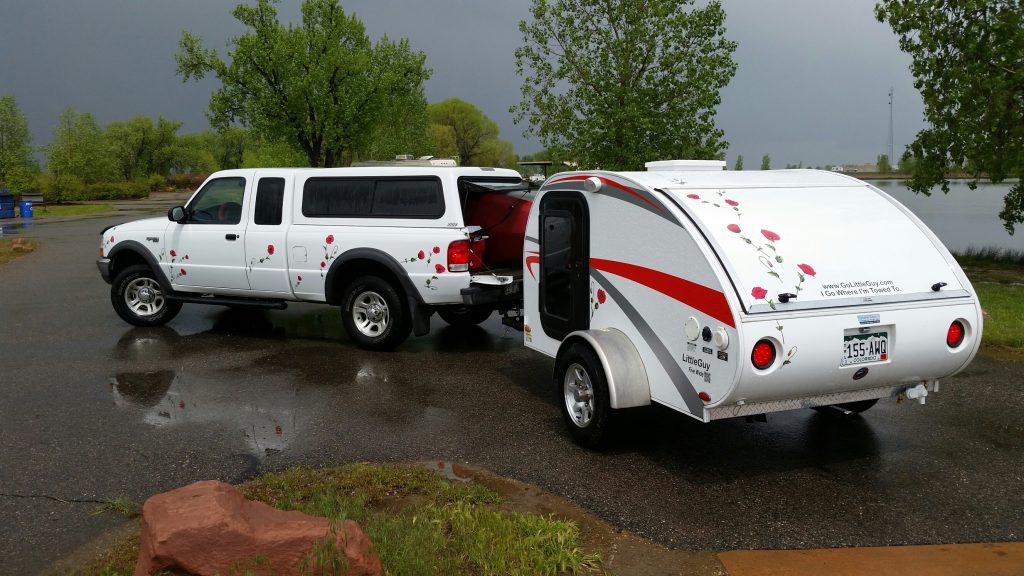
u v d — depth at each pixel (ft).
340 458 16.69
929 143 46.21
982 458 16.66
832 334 14.42
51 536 13.14
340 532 10.49
